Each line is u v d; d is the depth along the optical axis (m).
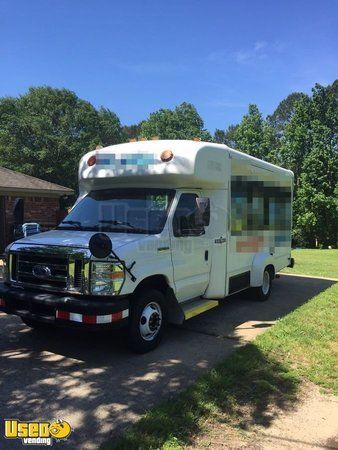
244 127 41.72
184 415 4.02
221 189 7.09
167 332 6.68
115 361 5.40
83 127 45.91
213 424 3.98
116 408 4.19
